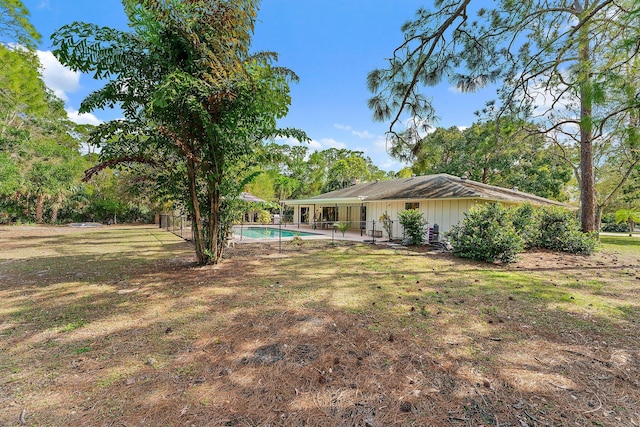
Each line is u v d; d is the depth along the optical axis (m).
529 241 10.39
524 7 5.66
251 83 5.85
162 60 5.57
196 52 5.71
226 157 6.89
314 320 3.81
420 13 5.60
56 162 23.50
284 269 7.08
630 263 8.38
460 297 4.92
